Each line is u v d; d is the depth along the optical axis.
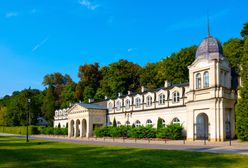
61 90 140.88
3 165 20.55
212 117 48.44
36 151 31.98
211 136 48.41
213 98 48.31
